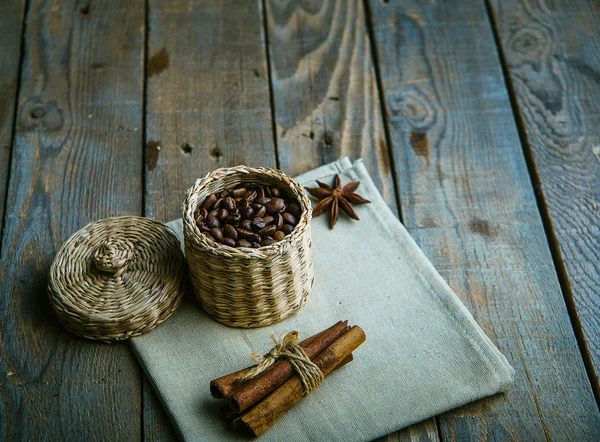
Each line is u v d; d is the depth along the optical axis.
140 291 0.49
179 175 0.59
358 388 0.47
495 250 0.55
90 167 0.59
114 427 0.47
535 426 0.47
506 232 0.56
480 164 0.60
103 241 0.50
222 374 0.48
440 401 0.47
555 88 0.64
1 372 0.48
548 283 0.53
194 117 0.62
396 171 0.59
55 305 0.48
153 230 0.51
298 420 0.46
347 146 0.61
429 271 0.52
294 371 0.46
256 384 0.45
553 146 0.61
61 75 0.64
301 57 0.66
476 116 0.63
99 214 0.56
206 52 0.66
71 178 0.58
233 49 0.66
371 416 0.46
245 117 0.62
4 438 0.46
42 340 0.50
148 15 0.68
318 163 0.60
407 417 0.46
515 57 0.66
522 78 0.65
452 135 0.61
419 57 0.66
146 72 0.64
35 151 0.60
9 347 0.49
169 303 0.49
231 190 0.51
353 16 0.69
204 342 0.49
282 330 0.50
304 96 0.63
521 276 0.53
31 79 0.64
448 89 0.64
